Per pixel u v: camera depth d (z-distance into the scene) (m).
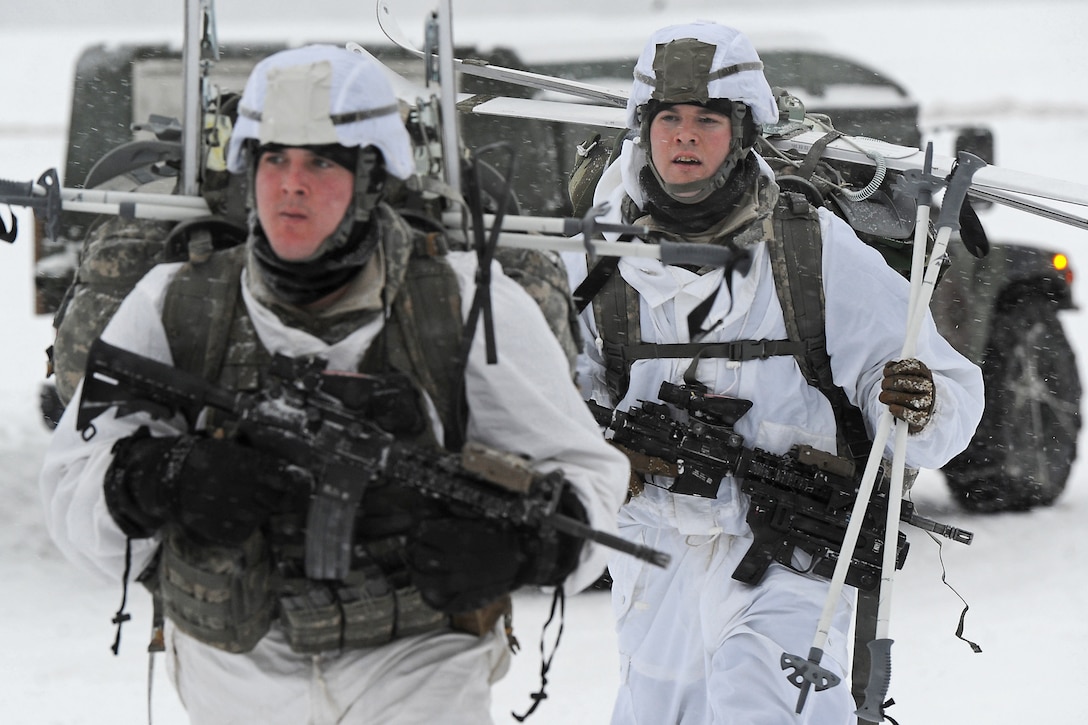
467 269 9.83
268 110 9.12
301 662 9.84
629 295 13.77
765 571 13.46
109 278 10.71
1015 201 16.95
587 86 18.36
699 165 13.41
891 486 12.95
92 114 25.14
